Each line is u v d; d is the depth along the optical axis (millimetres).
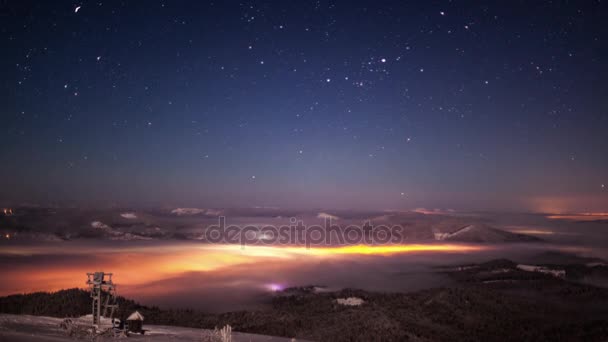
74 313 56562
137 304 77688
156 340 40938
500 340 92875
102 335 39812
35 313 56062
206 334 48781
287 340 56719
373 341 71625
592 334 89500
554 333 95750
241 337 55906
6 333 36812
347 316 84125
